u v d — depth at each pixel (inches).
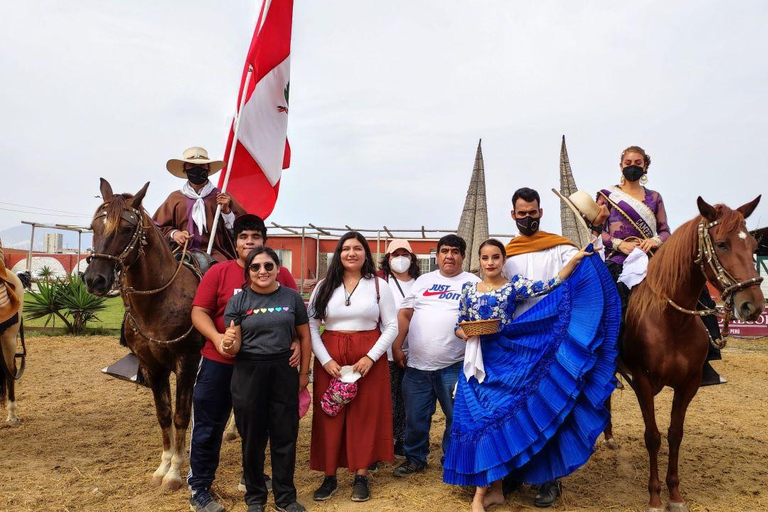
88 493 179.9
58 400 312.3
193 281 199.2
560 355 161.9
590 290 167.0
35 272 1310.3
